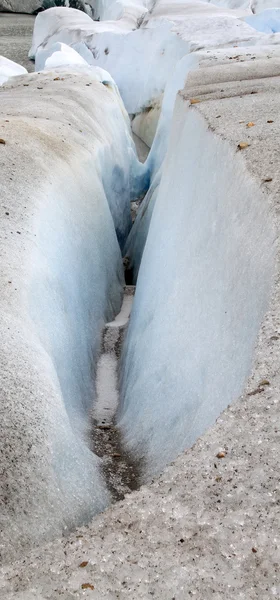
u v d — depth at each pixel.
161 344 3.60
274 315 2.04
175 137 5.51
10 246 3.35
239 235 2.86
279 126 3.77
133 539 1.43
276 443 1.58
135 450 3.19
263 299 2.25
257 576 1.28
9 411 2.29
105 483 2.79
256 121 4.02
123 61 12.10
